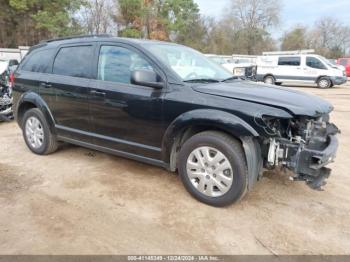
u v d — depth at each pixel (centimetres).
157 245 268
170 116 334
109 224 297
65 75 432
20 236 275
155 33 3800
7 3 3105
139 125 361
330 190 377
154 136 353
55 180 391
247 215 315
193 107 320
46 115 457
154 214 315
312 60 1736
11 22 3294
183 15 4275
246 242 274
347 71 2695
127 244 268
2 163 446
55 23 2900
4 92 689
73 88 413
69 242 269
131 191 363
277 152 302
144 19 3709
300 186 382
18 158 470
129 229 289
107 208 325
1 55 2238
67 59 437
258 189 371
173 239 276
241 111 298
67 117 434
